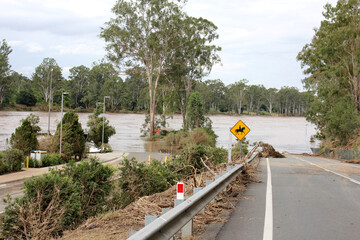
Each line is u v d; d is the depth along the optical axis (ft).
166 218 15.06
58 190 29.68
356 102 152.66
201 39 236.02
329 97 169.78
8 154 84.64
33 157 98.53
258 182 43.11
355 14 154.10
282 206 28.14
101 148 156.35
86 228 22.63
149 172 42.80
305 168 63.82
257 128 384.06
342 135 148.77
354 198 31.89
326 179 46.62
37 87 542.98
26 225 28.12
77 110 566.77
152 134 229.45
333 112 156.87
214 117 627.46
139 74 229.25
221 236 19.53
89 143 165.48
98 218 24.49
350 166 72.08
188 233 19.02
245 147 97.96
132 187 41.52
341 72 158.30
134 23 208.13
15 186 66.08
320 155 153.69
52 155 105.29
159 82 244.22
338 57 160.35
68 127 118.83
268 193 34.63
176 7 209.97
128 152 153.07
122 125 346.74
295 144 236.43
